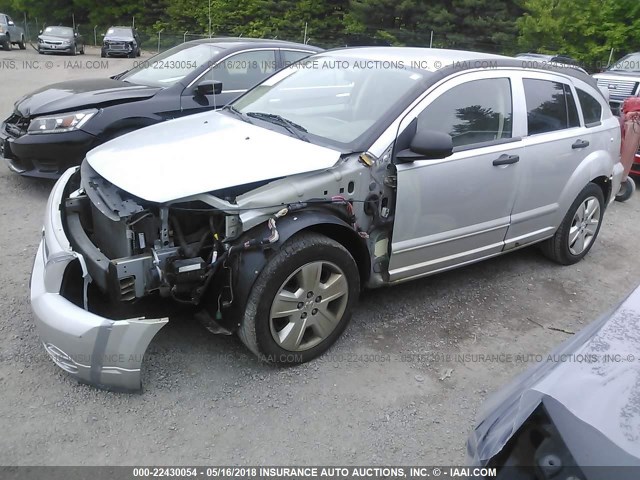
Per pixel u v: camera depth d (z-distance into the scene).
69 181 3.90
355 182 3.43
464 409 3.22
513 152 4.23
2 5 43.28
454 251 4.11
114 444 2.78
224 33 36.88
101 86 6.64
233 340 3.64
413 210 3.70
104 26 41.28
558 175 4.68
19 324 3.67
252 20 36.91
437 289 4.58
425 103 3.75
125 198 3.19
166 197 2.94
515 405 2.07
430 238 3.88
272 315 3.22
